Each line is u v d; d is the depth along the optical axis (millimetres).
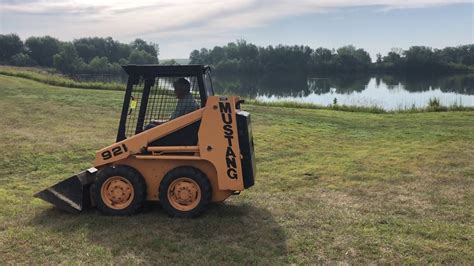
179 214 6172
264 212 6602
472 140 12281
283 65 103875
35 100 18234
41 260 5031
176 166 6227
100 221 6098
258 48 103562
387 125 15383
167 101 6309
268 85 64062
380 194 7527
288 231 5891
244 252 5254
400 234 5812
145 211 6453
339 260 5109
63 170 8984
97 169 6617
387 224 6168
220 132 6023
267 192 7629
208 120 6039
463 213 6594
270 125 14789
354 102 24000
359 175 8688
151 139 6195
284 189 7836
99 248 5301
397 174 8773
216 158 6062
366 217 6414
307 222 6207
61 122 13797
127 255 5156
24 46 103625
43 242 5473
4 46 101125
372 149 11266
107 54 98125
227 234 5754
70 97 19672
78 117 14812
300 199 7254
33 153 9977
